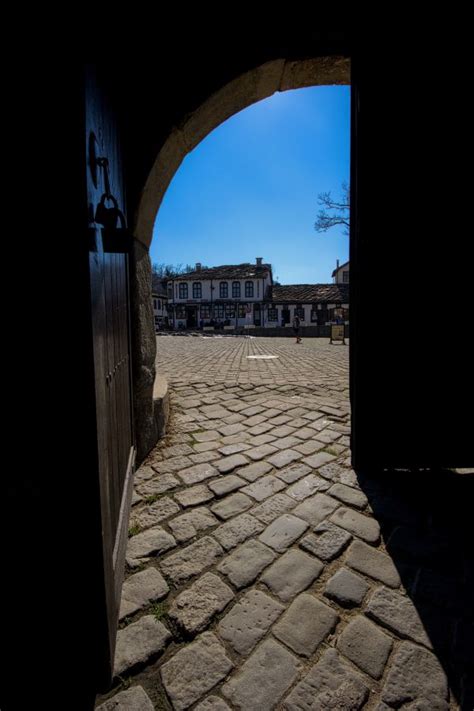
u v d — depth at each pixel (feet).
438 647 4.34
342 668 4.10
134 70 8.12
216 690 3.88
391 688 3.87
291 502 7.63
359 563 5.82
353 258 8.64
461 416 8.47
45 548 3.50
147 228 9.39
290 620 4.75
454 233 7.94
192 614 4.83
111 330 5.08
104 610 3.65
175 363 28.89
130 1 7.86
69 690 3.80
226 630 4.60
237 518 7.06
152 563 5.80
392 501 7.66
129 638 4.47
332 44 8.23
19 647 3.74
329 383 19.95
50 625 3.71
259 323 127.13
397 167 7.87
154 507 7.45
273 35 8.21
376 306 8.30
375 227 8.07
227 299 128.77
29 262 3.13
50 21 2.89
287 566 5.74
